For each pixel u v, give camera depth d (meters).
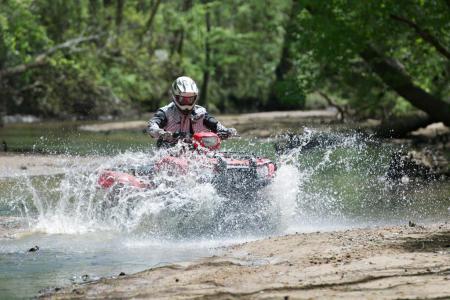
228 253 24.80
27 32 103.62
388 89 89.75
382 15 70.62
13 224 32.00
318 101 166.50
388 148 67.38
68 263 24.72
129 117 138.88
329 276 20.58
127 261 24.89
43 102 129.75
